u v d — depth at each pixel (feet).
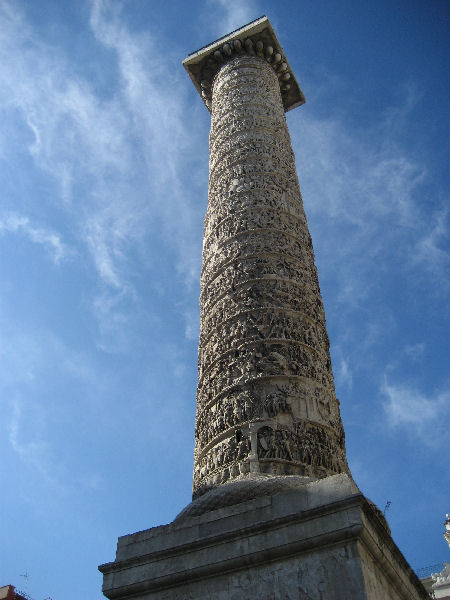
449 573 66.08
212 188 51.37
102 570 29.60
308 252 46.26
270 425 34.91
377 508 30.60
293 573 25.39
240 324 39.99
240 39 65.46
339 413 39.24
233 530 27.48
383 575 26.81
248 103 56.75
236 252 44.09
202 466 36.65
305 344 39.65
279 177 49.78
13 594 71.36
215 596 26.32
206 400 39.11
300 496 27.53
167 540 29.43
